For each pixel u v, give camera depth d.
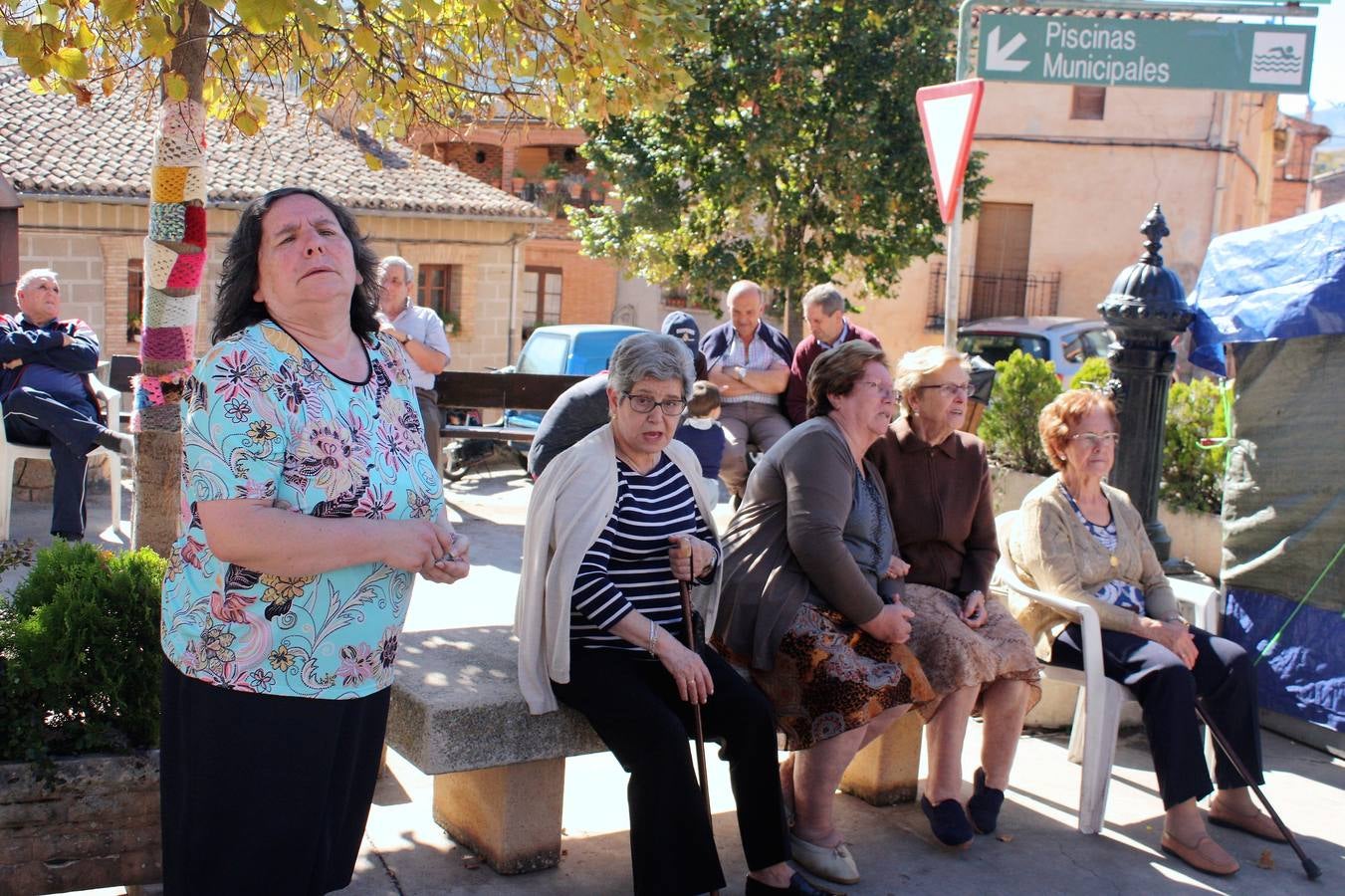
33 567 3.66
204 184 5.04
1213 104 23.81
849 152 18.31
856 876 3.99
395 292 8.28
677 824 3.47
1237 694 4.56
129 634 3.41
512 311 25.64
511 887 3.82
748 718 3.67
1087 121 24.47
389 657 2.86
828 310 7.76
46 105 20.34
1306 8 6.50
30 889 3.27
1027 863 4.21
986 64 6.58
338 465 2.70
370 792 3.02
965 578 4.59
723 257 19.34
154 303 4.98
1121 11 6.64
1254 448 5.63
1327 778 5.14
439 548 2.78
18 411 7.51
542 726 3.74
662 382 3.66
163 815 2.87
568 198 32.59
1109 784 4.61
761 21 18.34
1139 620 4.56
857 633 4.11
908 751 4.62
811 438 4.14
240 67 5.66
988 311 25.42
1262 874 4.25
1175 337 6.37
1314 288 5.26
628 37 5.30
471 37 5.85
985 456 4.60
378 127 6.02
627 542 3.73
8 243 9.02
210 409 2.60
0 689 3.29
